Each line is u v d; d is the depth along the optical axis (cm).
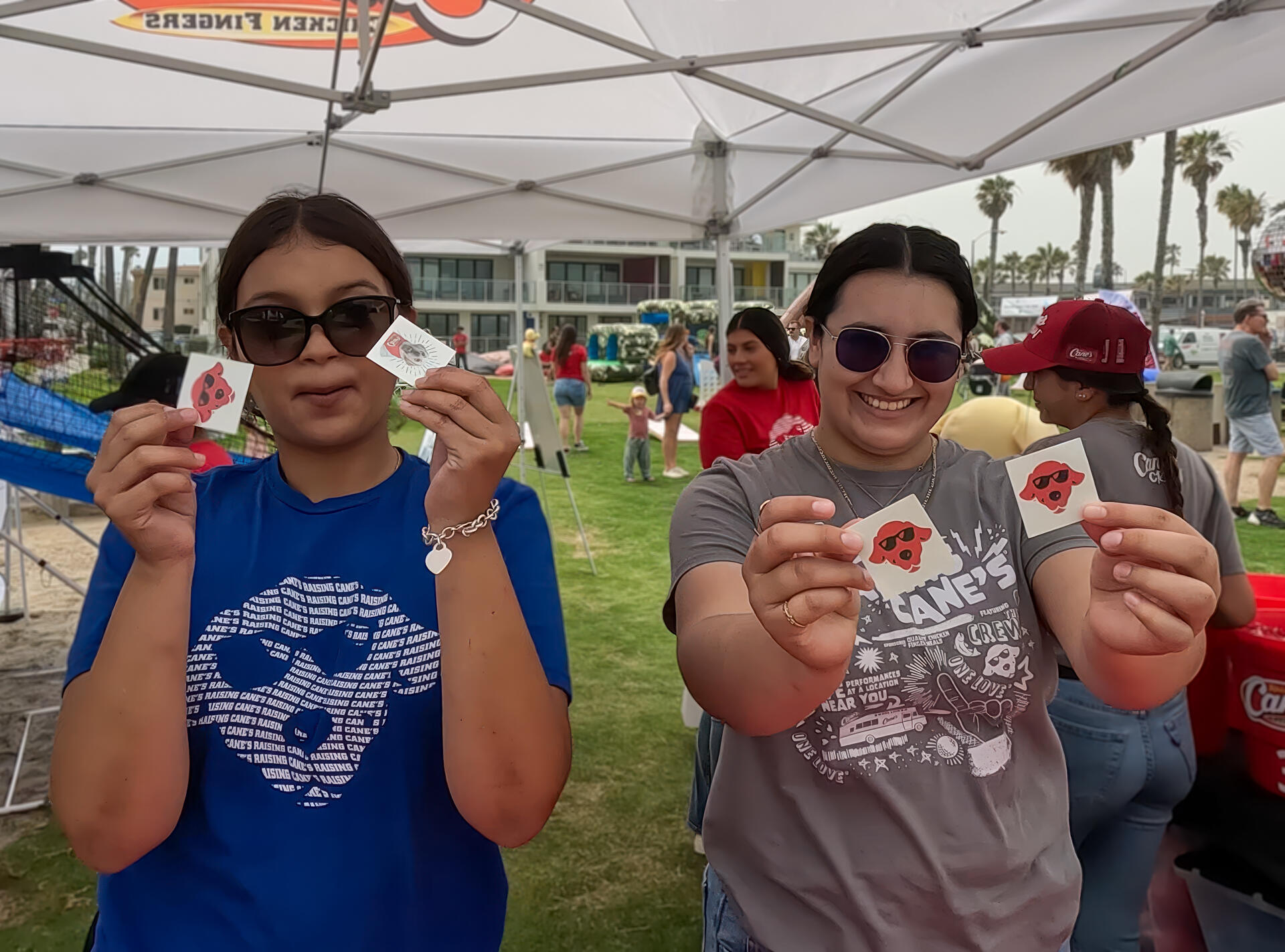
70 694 107
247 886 107
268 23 356
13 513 518
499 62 403
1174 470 183
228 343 121
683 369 963
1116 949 189
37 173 482
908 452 136
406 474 126
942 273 125
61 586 586
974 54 346
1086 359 196
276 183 509
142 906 110
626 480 951
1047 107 338
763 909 129
